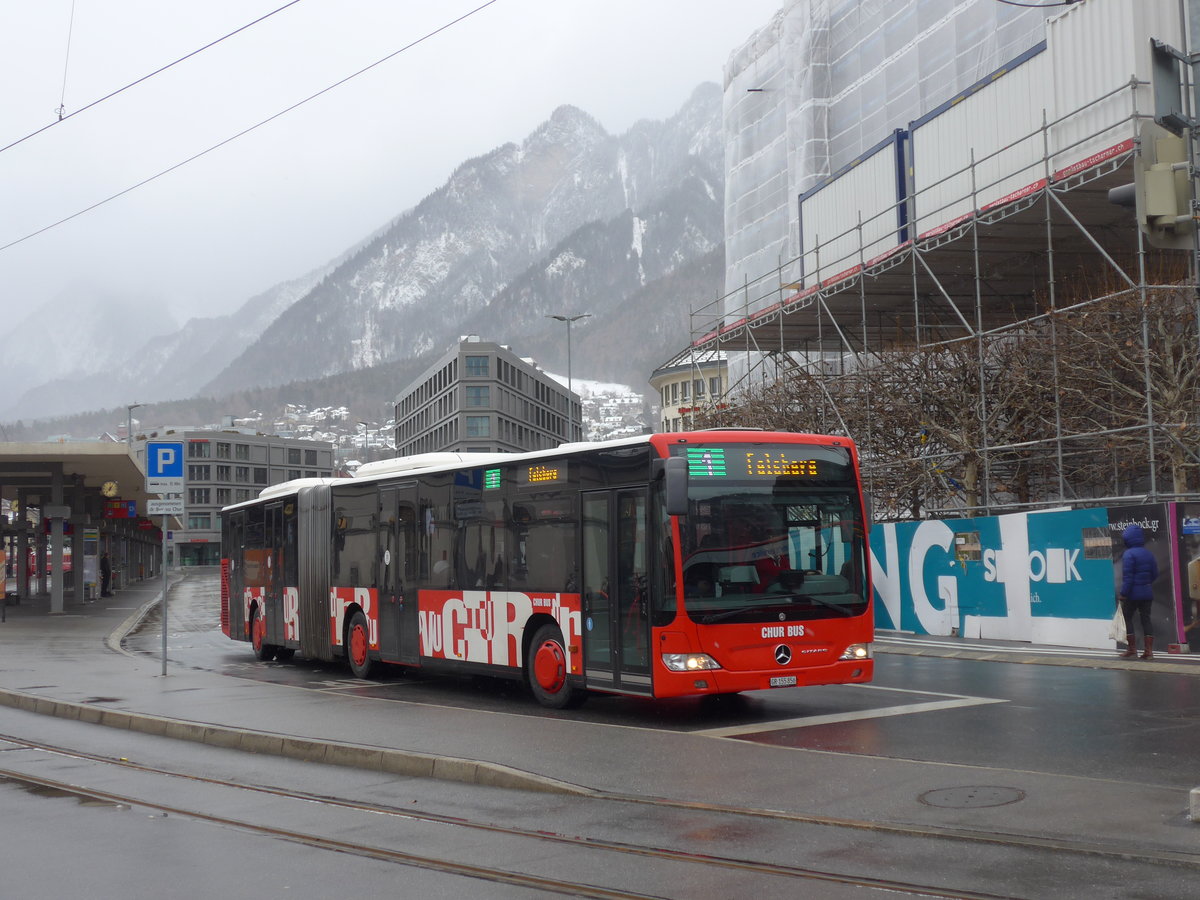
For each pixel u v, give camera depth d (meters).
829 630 13.56
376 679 20.03
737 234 51.00
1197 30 8.07
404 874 7.37
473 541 16.91
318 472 188.88
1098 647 20.14
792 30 43.91
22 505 62.09
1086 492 29.42
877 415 29.33
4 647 28.39
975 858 7.04
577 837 8.15
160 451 20.31
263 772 11.40
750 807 8.66
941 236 26.89
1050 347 24.78
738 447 13.60
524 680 15.78
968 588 23.45
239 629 26.45
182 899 6.92
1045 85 24.77
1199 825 7.37
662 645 13.12
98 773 11.62
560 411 162.62
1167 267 24.33
